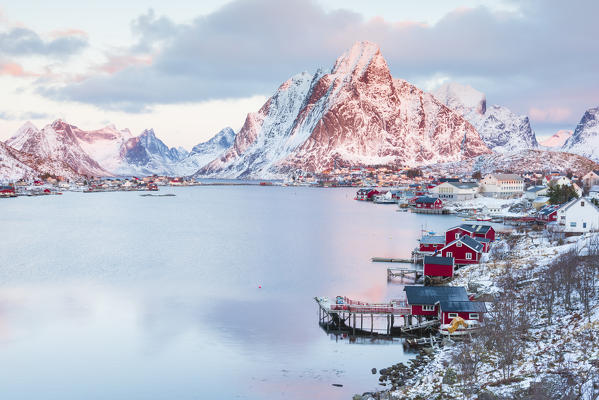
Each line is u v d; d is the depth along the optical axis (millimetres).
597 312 65688
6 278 112312
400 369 63469
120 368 66312
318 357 68812
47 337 76750
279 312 88562
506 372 54531
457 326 72625
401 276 114188
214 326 81688
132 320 84500
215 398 58094
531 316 70438
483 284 90875
